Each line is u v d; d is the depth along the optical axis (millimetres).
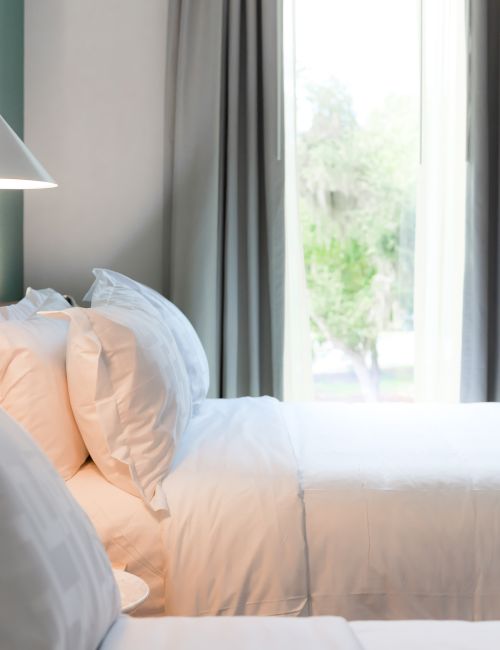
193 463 1915
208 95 3354
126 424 1800
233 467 1885
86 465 1905
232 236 3406
